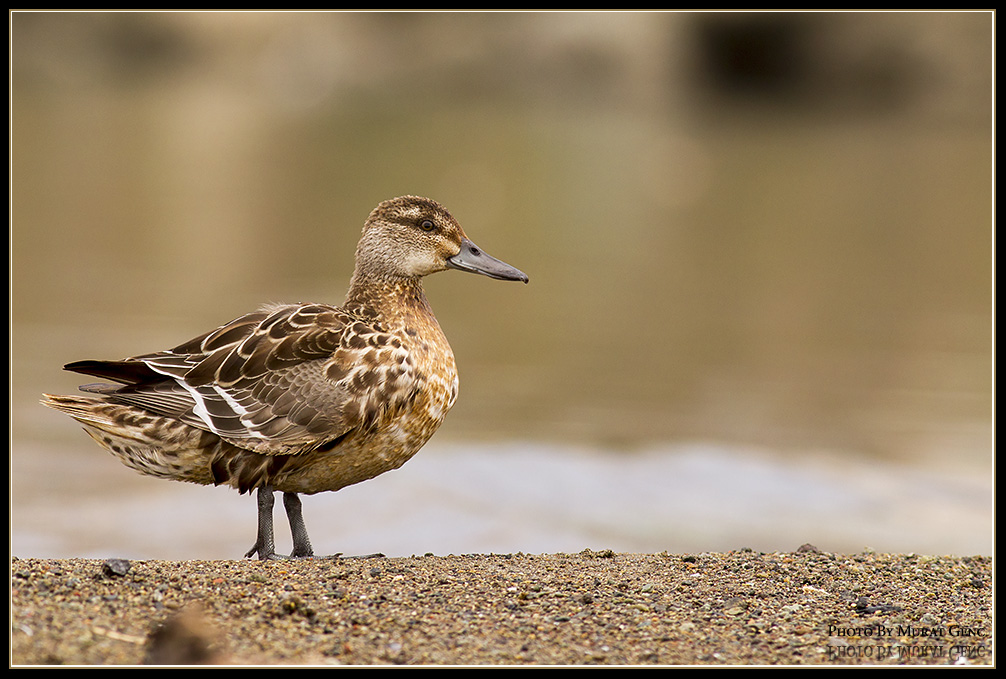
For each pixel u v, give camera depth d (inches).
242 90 2315.5
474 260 335.3
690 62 2134.6
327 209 1298.0
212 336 302.8
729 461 509.4
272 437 290.2
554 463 497.7
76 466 474.6
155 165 1560.0
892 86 2025.1
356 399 295.7
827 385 661.9
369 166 1579.7
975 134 1991.9
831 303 922.7
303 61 2278.5
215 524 419.2
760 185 1526.8
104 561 266.7
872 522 436.5
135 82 2345.0
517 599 257.6
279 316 307.1
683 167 1642.5
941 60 1995.6
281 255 1044.5
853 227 1291.8
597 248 1147.9
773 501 458.9
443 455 506.0
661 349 754.2
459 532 417.1
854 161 1728.6
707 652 231.3
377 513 434.0
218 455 291.1
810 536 423.2
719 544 406.9
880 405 614.2
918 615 260.7
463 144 1761.8
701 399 622.5
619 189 1467.8
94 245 1053.2
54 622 218.2
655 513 440.1
